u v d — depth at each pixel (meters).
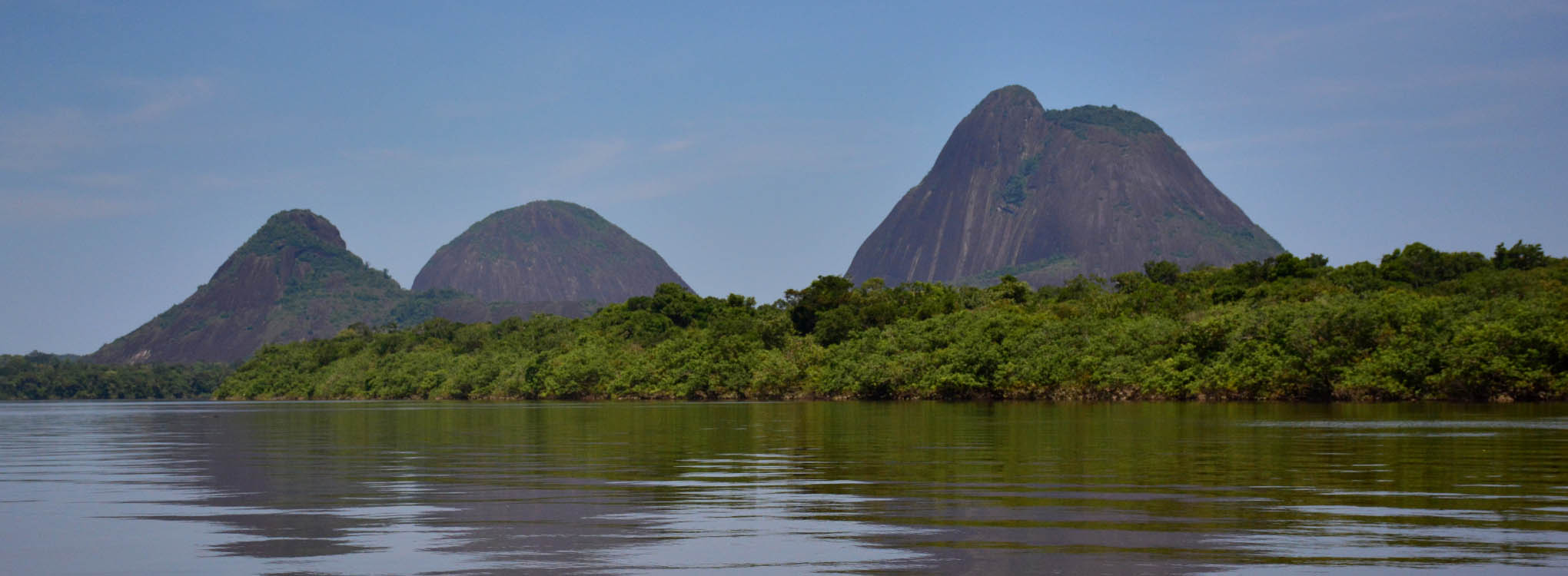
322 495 20.23
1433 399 76.00
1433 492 19.48
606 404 112.44
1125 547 14.11
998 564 13.04
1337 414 56.19
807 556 13.66
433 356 187.62
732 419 59.34
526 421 60.03
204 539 15.12
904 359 106.06
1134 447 31.36
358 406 118.06
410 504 18.86
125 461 29.81
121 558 13.76
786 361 121.94
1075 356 92.81
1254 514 16.92
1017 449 30.89
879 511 17.58
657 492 20.42
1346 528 15.52
